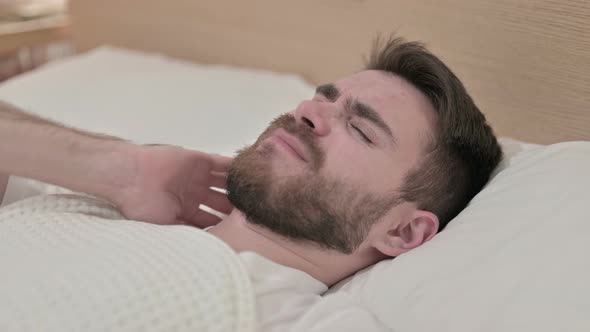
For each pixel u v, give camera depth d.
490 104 1.18
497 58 1.14
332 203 0.80
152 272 0.67
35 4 1.97
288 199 0.80
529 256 0.66
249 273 0.72
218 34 1.69
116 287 0.65
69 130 0.90
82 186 0.87
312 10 1.47
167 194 0.92
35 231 0.77
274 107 1.39
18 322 0.62
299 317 0.72
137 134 1.33
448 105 0.86
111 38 1.92
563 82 1.05
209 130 1.33
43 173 0.86
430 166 0.84
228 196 0.85
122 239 0.74
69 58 1.91
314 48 1.51
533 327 0.61
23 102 1.49
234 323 0.65
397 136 0.83
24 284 0.66
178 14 1.75
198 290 0.67
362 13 1.37
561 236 0.66
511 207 0.74
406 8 1.28
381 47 1.14
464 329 0.65
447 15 1.20
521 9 1.08
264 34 1.60
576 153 0.79
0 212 0.83
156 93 1.49
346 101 0.86
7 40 1.83
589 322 0.59
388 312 0.72
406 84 0.88
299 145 0.82
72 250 0.72
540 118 1.10
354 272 0.86
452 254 0.73
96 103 1.47
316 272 0.84
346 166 0.81
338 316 0.71
